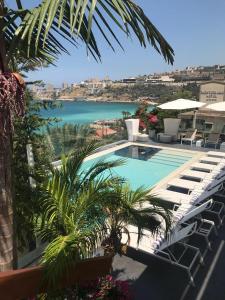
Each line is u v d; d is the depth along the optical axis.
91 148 4.27
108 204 3.54
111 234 3.88
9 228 2.55
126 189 4.18
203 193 7.05
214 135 13.73
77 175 3.82
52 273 2.66
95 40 2.04
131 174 10.62
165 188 8.54
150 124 15.41
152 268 4.94
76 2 1.64
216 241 5.81
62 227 3.43
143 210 3.93
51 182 3.43
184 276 4.75
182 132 14.91
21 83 2.04
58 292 2.87
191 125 16.17
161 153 13.02
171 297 4.31
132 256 5.25
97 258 3.10
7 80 1.94
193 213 5.60
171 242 4.76
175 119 14.51
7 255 2.58
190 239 5.84
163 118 15.14
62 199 3.33
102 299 3.37
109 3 1.64
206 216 6.89
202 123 15.86
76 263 2.90
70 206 3.42
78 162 3.96
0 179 2.42
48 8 1.70
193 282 4.54
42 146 4.98
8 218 2.53
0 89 1.93
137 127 14.79
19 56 2.64
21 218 3.66
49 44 2.46
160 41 2.05
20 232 3.79
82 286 3.39
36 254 4.80
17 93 2.04
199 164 10.49
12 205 2.57
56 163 4.90
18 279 2.49
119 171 10.93
